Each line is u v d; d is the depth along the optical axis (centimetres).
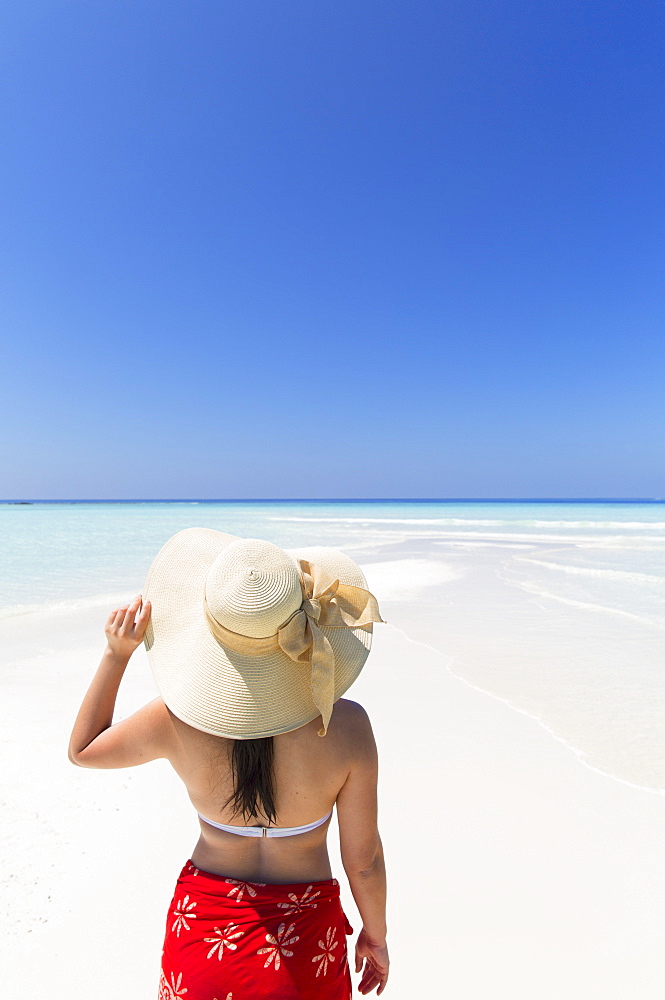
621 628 861
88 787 388
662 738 472
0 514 5578
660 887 294
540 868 310
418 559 1798
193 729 138
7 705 539
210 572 132
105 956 246
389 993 234
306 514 5841
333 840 351
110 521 4059
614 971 243
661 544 2269
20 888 286
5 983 232
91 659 697
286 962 133
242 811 137
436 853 323
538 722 508
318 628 131
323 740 137
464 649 750
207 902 138
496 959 250
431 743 466
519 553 1967
